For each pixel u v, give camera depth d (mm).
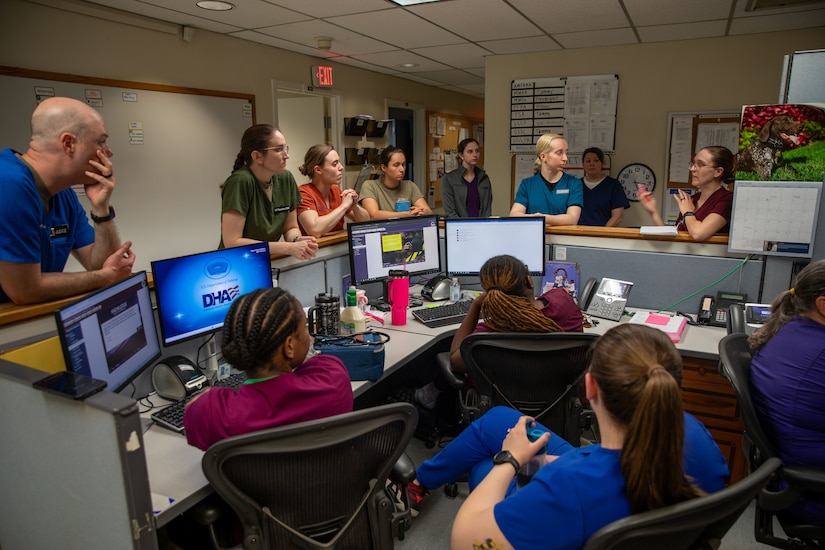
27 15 2826
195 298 1736
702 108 4254
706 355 2023
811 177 2105
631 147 4504
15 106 2820
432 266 2738
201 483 1218
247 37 4109
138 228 3564
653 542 853
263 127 2197
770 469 893
